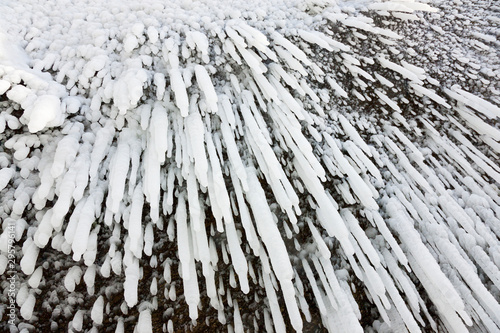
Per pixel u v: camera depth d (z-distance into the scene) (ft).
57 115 8.05
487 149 12.35
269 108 10.61
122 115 9.29
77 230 7.44
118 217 8.50
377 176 10.60
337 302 9.36
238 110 10.67
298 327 8.07
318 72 11.41
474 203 11.15
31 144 8.31
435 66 13.10
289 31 11.90
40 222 7.91
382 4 12.61
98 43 9.91
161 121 8.84
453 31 13.96
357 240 9.90
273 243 8.38
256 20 11.68
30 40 9.80
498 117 12.53
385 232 10.00
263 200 9.11
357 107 12.30
